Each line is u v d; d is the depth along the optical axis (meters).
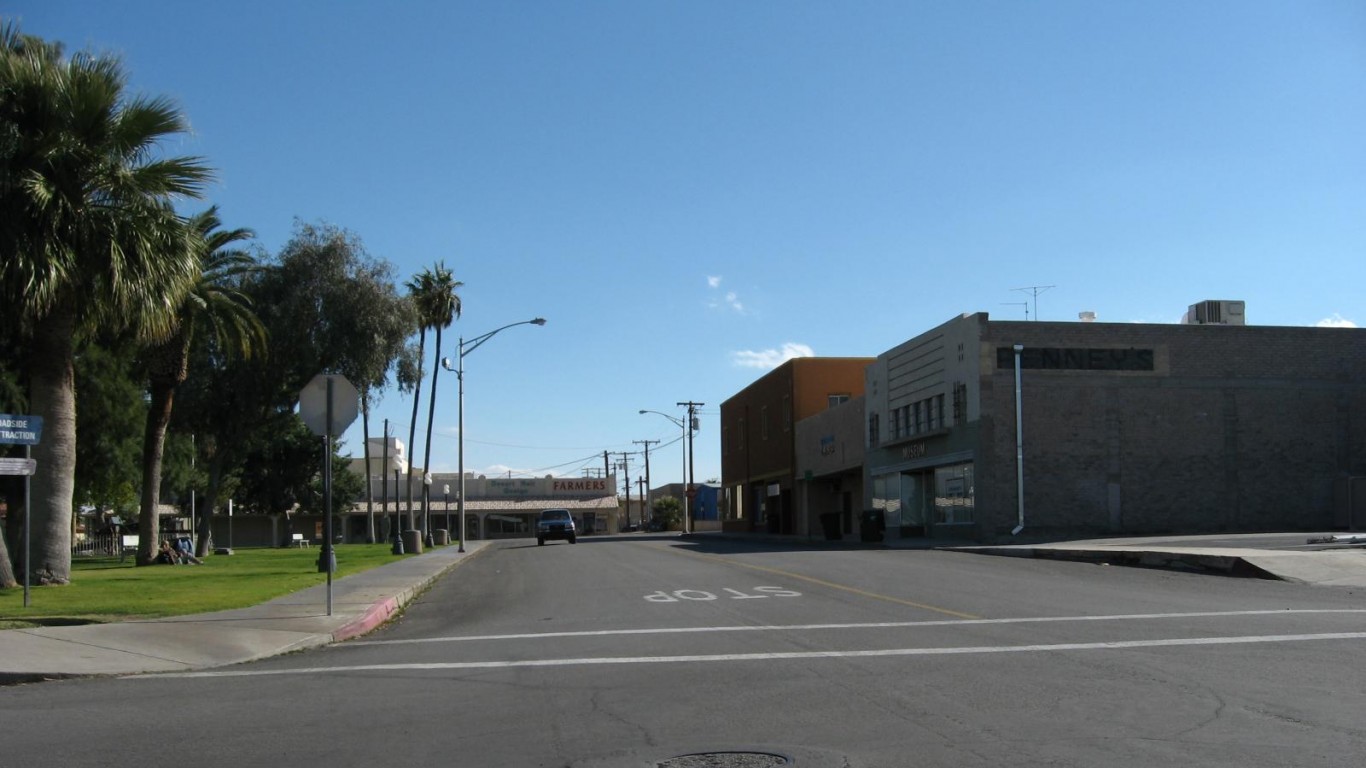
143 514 34.72
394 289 45.62
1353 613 13.89
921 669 10.05
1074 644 11.45
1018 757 6.69
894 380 46.16
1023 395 37.16
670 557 32.00
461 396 46.53
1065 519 36.78
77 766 7.08
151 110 19.94
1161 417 37.53
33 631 13.25
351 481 83.56
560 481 104.69
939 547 34.84
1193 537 32.75
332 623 14.56
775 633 12.97
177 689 10.05
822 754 6.90
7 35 19.50
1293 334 38.53
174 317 21.81
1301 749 6.75
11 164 18.38
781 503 65.69
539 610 17.09
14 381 32.31
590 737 7.62
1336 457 38.19
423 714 8.59
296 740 7.75
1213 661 10.13
